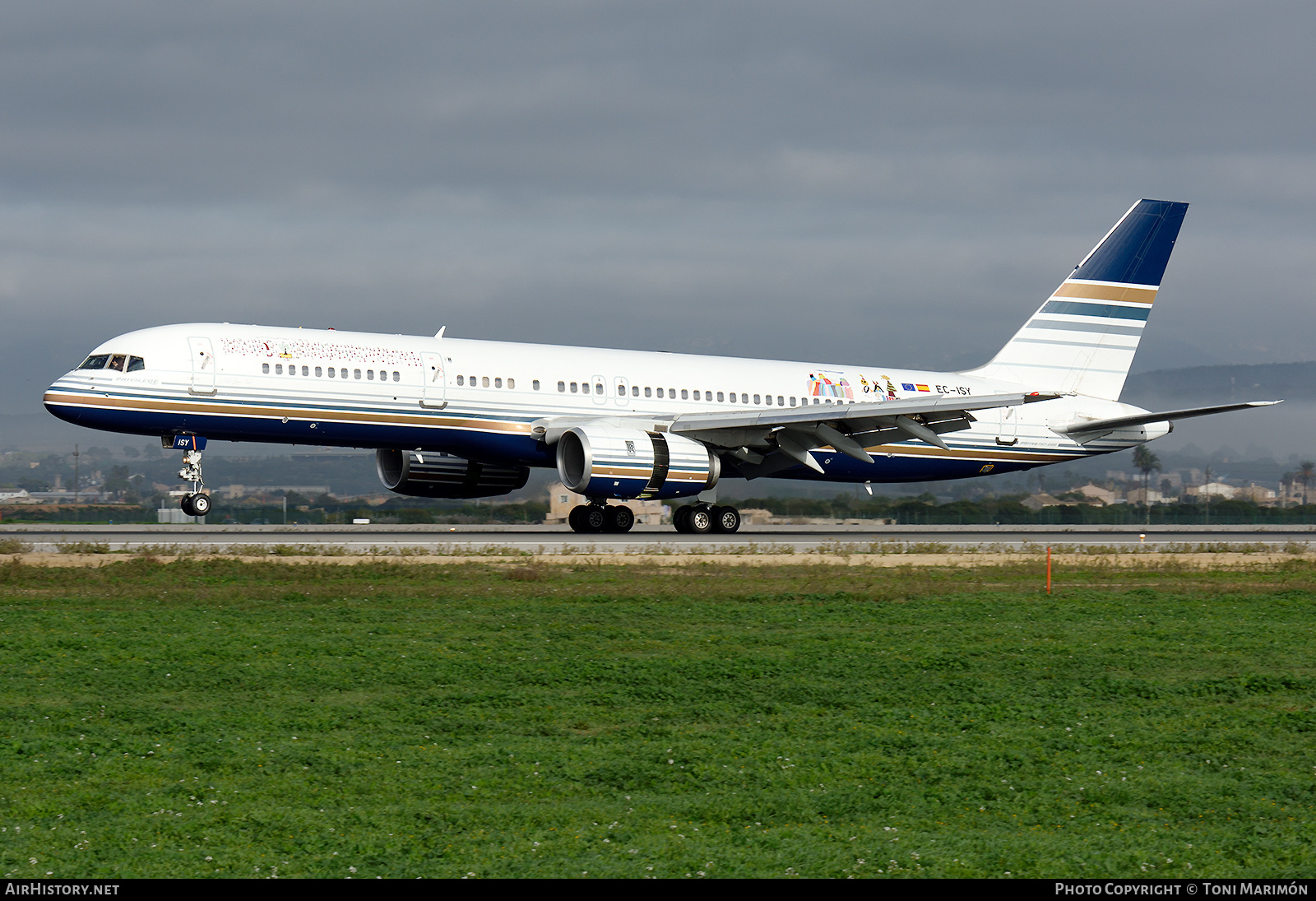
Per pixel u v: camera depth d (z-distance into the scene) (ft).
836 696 195.21
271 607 278.46
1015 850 121.60
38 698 184.34
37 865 113.91
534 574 333.83
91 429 427.74
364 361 455.63
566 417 485.15
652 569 362.53
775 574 358.02
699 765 151.12
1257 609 303.68
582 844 121.39
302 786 139.95
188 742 158.10
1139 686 203.72
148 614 265.34
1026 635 258.37
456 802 135.03
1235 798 140.97
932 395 558.15
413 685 197.57
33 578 317.83
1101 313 593.01
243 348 441.68
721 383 519.19
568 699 189.98
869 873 114.73
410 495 533.55
